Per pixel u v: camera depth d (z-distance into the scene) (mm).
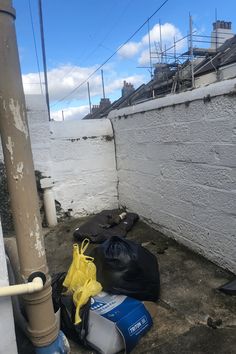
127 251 2629
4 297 1836
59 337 2100
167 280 3082
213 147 3080
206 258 3400
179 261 3424
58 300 2402
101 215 4660
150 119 4047
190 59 15445
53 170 4812
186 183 3549
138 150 4449
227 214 3025
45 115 4641
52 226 4793
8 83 1722
